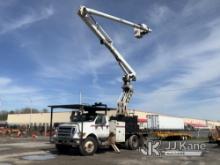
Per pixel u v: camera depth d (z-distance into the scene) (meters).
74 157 17.78
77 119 19.89
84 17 21.88
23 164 14.73
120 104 23.41
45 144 27.52
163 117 42.78
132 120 23.05
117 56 23.73
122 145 22.84
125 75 23.84
